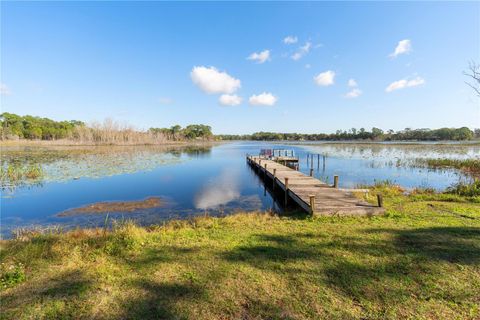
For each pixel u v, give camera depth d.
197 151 42.69
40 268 3.99
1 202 10.41
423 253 4.31
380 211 6.84
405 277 3.57
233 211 9.23
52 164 20.75
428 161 22.98
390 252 4.38
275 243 4.89
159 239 5.22
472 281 3.45
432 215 6.68
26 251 4.53
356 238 5.07
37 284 3.52
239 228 5.91
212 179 15.85
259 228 5.88
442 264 3.92
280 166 17.73
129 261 4.21
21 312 2.92
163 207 9.70
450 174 17.39
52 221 8.18
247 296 3.20
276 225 6.10
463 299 3.08
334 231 5.53
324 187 10.20
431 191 10.55
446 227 5.64
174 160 26.33
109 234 5.58
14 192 12.06
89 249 4.75
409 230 5.49
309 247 4.67
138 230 5.79
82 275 3.76
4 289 3.39
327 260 4.13
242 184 14.35
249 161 23.97
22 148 40.31
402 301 3.06
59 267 4.03
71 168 18.78
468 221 6.10
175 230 6.02
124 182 14.54
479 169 18.25
